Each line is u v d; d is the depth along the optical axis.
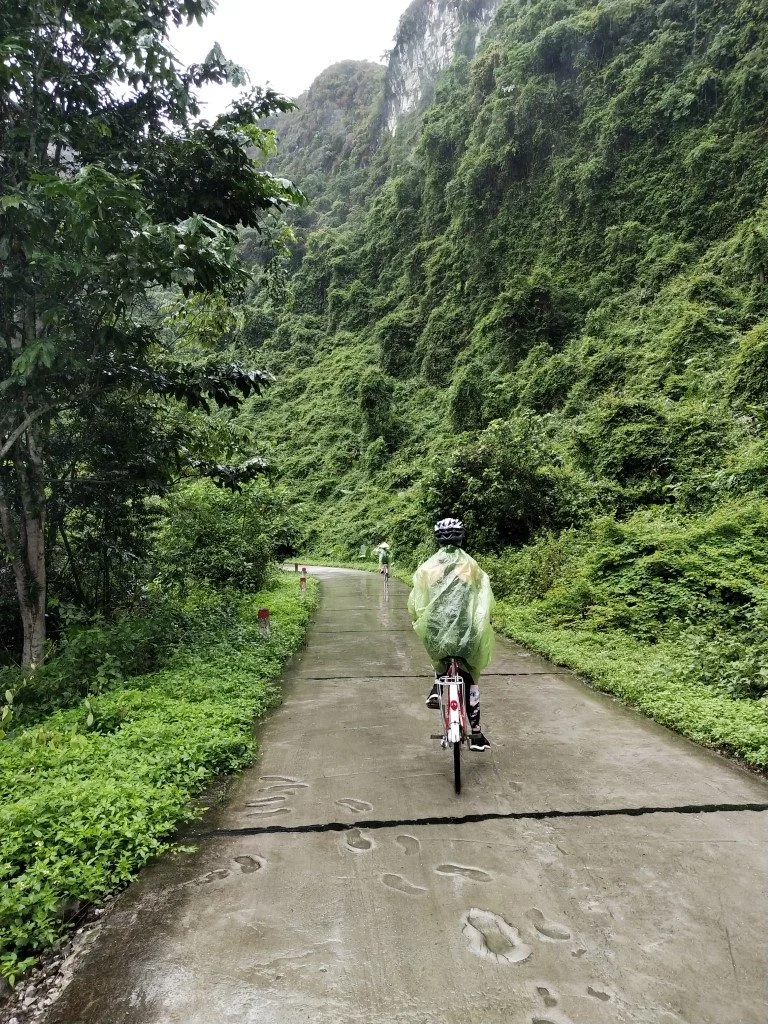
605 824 3.39
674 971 2.26
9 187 5.88
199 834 3.41
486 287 46.06
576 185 41.16
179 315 9.55
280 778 4.19
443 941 2.46
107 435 7.84
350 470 47.06
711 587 8.59
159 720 4.99
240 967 2.35
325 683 6.95
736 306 27.17
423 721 5.41
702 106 36.94
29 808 3.28
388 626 11.29
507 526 14.77
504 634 9.75
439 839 3.28
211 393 8.14
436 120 59.25
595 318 34.06
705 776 4.05
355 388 52.78
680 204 35.78
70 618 7.62
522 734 4.97
